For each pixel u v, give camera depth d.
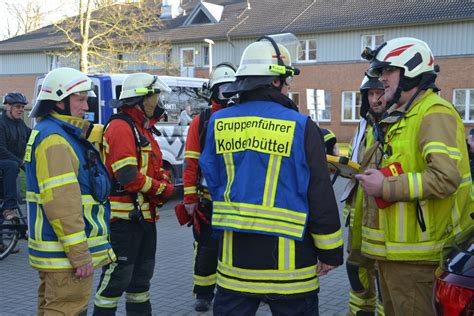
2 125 7.09
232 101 3.67
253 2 34.25
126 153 3.74
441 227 2.71
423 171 2.70
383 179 2.60
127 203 3.82
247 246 2.60
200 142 4.39
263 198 2.55
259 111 2.65
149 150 3.96
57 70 3.11
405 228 2.71
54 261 2.99
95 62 27.11
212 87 4.32
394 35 27.30
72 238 2.89
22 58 38.19
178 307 4.95
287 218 2.54
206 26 33.34
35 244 3.03
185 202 4.48
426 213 2.68
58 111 3.08
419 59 2.76
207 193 4.41
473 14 25.06
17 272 6.24
